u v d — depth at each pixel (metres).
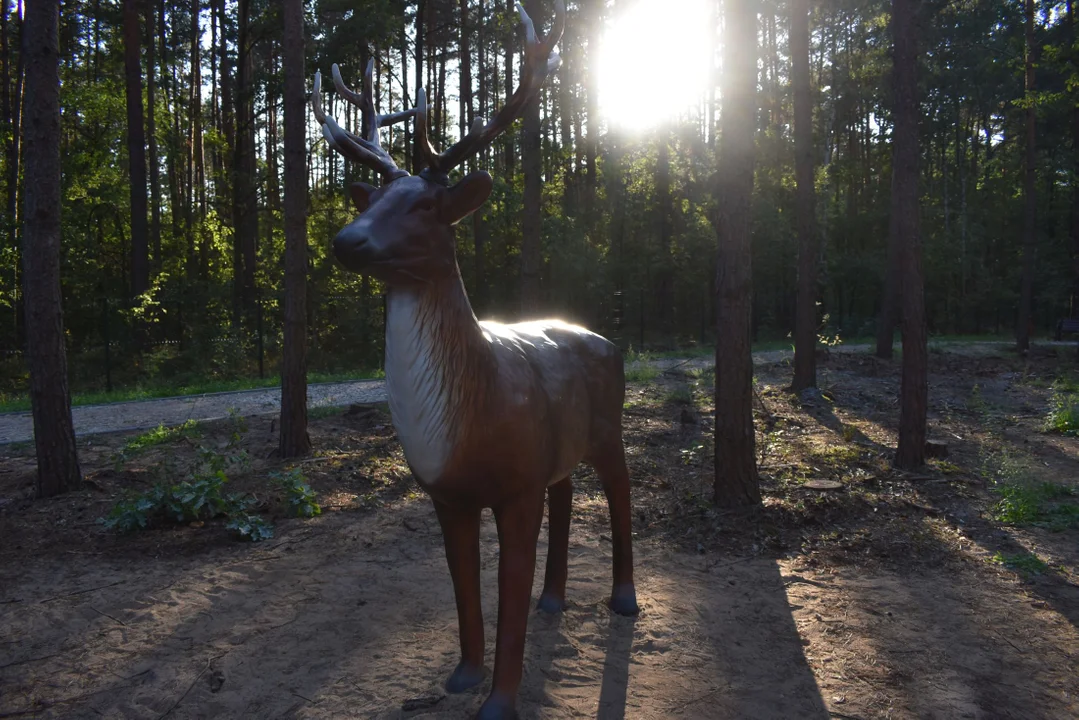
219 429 9.09
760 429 9.05
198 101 25.17
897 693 3.26
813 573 4.63
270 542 5.23
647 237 24.94
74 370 15.16
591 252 22.48
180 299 17.23
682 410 9.79
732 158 5.60
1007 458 6.55
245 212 20.20
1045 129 24.84
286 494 6.09
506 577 2.90
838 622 3.95
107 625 3.95
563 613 4.00
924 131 31.14
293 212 7.43
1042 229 32.25
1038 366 15.64
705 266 23.98
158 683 3.36
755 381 12.96
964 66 26.73
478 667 3.29
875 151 35.12
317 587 4.44
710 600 4.23
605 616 3.99
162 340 16.83
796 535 5.27
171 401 11.75
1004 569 4.67
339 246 2.38
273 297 19.19
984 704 3.17
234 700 3.22
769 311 26.36
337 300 18.53
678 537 5.27
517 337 3.20
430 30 20.55
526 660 3.50
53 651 3.68
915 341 6.95
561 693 3.23
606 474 3.84
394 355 2.56
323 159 26.14
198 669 3.48
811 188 11.48
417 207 2.48
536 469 2.90
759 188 25.44
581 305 22.77
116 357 15.95
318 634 3.83
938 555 4.90
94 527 5.50
